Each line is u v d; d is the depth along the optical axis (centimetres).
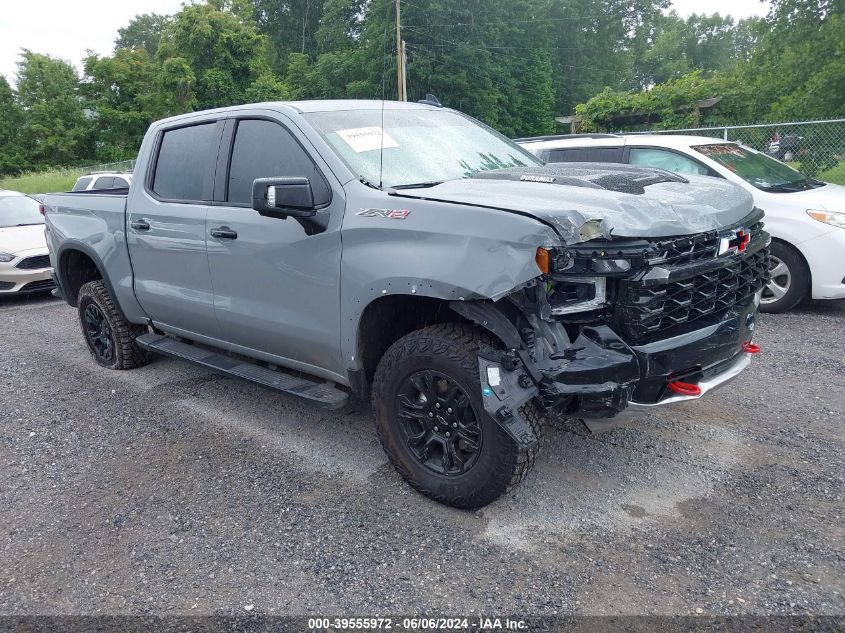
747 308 338
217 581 279
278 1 5406
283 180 318
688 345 291
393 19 2814
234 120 405
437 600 261
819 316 645
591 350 272
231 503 341
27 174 3653
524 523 310
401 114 412
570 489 338
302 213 326
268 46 5209
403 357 312
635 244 273
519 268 259
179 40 3591
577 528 304
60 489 364
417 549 294
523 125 4344
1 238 918
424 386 313
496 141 439
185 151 440
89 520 331
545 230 257
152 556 298
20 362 609
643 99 2216
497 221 268
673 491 333
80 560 298
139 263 472
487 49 3675
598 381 269
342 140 358
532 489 339
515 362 274
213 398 493
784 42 2520
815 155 1177
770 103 2369
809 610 246
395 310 329
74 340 685
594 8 5709
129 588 277
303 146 357
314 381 391
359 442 406
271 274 366
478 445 299
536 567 278
